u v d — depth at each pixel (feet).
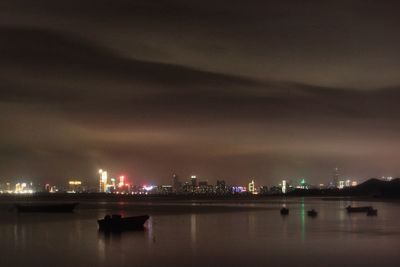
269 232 304.50
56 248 236.02
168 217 456.04
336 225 355.56
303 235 286.46
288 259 197.88
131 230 320.70
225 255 209.56
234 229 326.85
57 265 191.52
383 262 189.16
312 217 451.12
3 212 571.28
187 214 506.89
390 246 233.14
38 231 317.83
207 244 246.06
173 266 186.19
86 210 611.88
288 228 332.19
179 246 239.09
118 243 252.83
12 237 284.41
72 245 246.27
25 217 467.93
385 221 395.96
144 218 338.34
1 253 221.25
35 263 195.83
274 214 503.61
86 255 213.87
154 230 320.09
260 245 240.73
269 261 193.88
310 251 218.59
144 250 226.58
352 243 245.65
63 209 574.15
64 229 330.75
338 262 189.98
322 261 192.44
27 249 233.35
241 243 249.55
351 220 408.46
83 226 354.74
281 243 248.32
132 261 197.57
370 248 226.38
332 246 234.79
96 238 275.39
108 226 327.26
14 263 196.13
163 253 216.54
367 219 422.00
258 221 398.62
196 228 333.21
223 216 471.21
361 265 183.73
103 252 221.87
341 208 647.56
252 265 186.60
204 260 197.57
